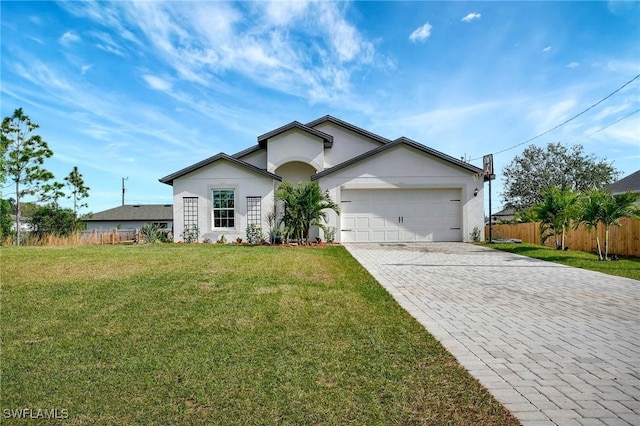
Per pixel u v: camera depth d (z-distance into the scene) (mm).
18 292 5973
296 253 11047
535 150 28797
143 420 2611
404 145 15594
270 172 16641
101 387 3064
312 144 16844
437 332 4500
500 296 6363
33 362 3527
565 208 12617
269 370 3375
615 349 3988
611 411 2732
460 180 15531
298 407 2777
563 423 2574
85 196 28219
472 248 13359
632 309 5578
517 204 29594
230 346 3936
